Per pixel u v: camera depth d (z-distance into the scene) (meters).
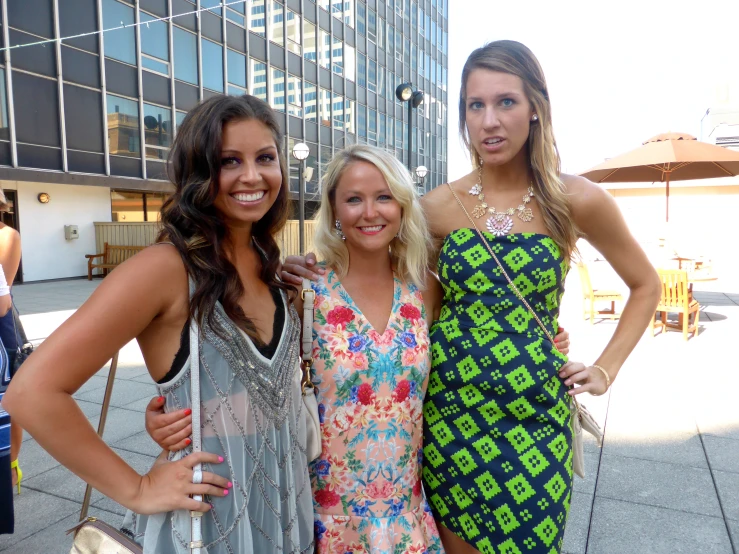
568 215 1.72
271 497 1.27
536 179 1.73
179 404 1.20
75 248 15.43
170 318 1.19
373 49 27.72
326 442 1.58
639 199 13.48
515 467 1.65
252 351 1.25
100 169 15.16
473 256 1.73
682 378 4.95
